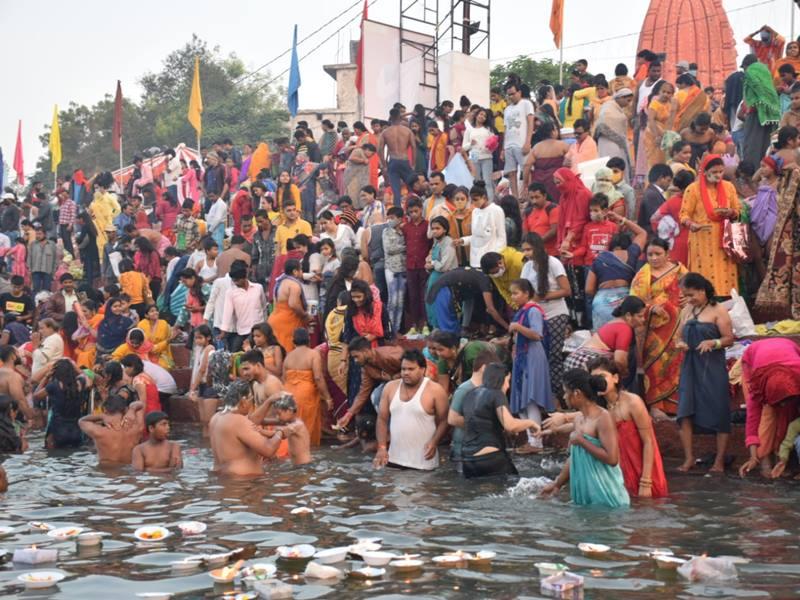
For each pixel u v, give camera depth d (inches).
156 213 789.2
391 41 780.0
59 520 243.3
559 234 386.9
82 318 514.9
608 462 249.9
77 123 2182.6
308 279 455.2
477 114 550.6
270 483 294.7
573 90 597.0
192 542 215.5
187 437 421.4
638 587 173.2
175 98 2132.1
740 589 171.2
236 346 463.5
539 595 169.0
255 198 601.9
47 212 840.3
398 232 439.8
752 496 257.0
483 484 288.0
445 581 178.5
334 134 745.6
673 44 957.8
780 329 339.3
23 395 430.3
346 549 198.8
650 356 326.3
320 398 401.4
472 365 353.1
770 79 455.5
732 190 354.9
